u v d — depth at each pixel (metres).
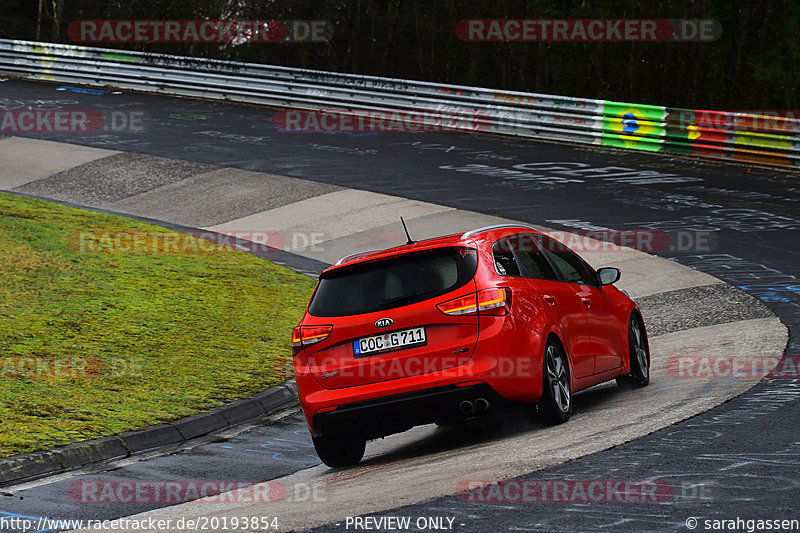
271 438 35.41
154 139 110.50
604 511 19.53
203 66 132.50
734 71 176.75
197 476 30.03
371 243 72.50
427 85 116.19
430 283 28.69
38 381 39.22
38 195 90.94
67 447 31.66
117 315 50.78
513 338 28.17
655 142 98.88
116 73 138.25
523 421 31.06
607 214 75.38
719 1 177.38
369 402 28.58
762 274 56.97
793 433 24.98
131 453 33.19
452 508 20.69
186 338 47.78
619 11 186.38
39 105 127.12
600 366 33.25
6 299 51.53
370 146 105.88
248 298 57.34
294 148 105.56
